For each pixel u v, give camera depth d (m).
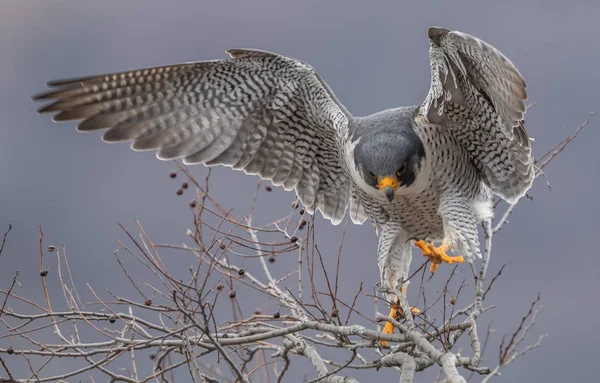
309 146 10.92
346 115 10.40
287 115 10.73
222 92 10.59
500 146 10.14
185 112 10.59
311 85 10.47
